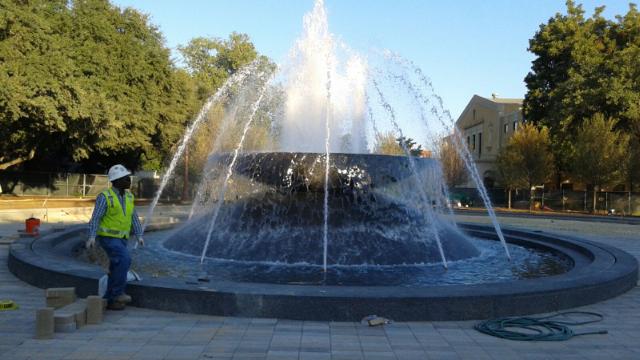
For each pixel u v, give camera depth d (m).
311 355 4.87
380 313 5.99
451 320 6.10
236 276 7.92
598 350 5.21
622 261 9.16
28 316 6.06
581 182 38.31
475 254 10.49
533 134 39.09
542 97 42.44
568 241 11.71
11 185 39.47
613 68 36.69
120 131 31.48
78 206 28.08
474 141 61.62
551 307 6.63
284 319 6.01
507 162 40.03
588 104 36.81
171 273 8.07
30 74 24.52
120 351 4.89
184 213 23.92
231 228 9.55
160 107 34.59
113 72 31.55
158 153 40.75
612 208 39.50
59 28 29.77
